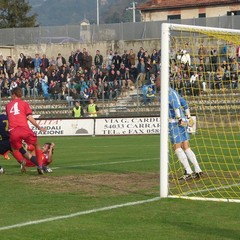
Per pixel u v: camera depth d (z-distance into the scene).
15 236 13.78
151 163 28.89
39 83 67.38
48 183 22.05
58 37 83.56
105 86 64.62
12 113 24.00
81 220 15.45
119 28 81.12
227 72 35.12
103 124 54.94
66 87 65.88
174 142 22.47
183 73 26.92
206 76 36.00
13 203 18.00
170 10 99.81
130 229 14.42
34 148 25.09
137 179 22.84
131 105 63.12
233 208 16.83
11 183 22.17
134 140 47.84
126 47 79.69
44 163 25.09
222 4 95.44
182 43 26.03
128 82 65.56
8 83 70.12
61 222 15.21
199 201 17.89
